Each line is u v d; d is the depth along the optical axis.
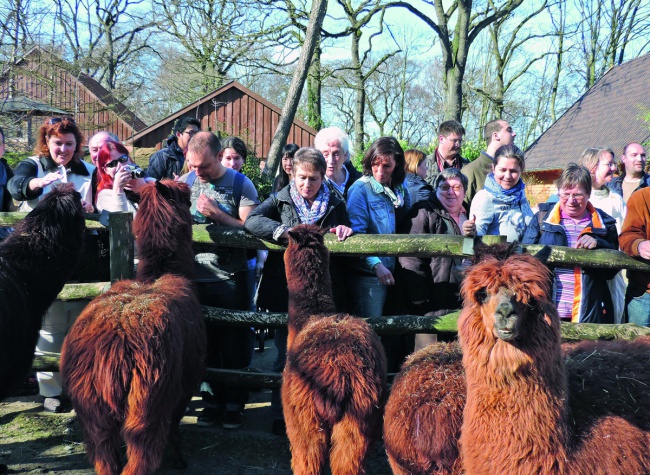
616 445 2.50
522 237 4.71
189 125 6.30
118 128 23.48
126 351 3.02
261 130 21.47
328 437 3.10
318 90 21.73
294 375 3.10
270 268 4.43
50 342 4.77
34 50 13.50
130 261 4.45
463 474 2.74
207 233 4.32
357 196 4.43
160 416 3.12
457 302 4.38
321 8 12.88
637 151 6.38
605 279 4.25
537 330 2.40
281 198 4.25
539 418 2.40
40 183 4.49
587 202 4.38
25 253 3.67
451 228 4.45
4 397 3.63
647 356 2.98
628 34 26.28
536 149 22.97
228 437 4.32
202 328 3.78
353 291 4.43
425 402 2.85
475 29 19.45
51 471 3.77
